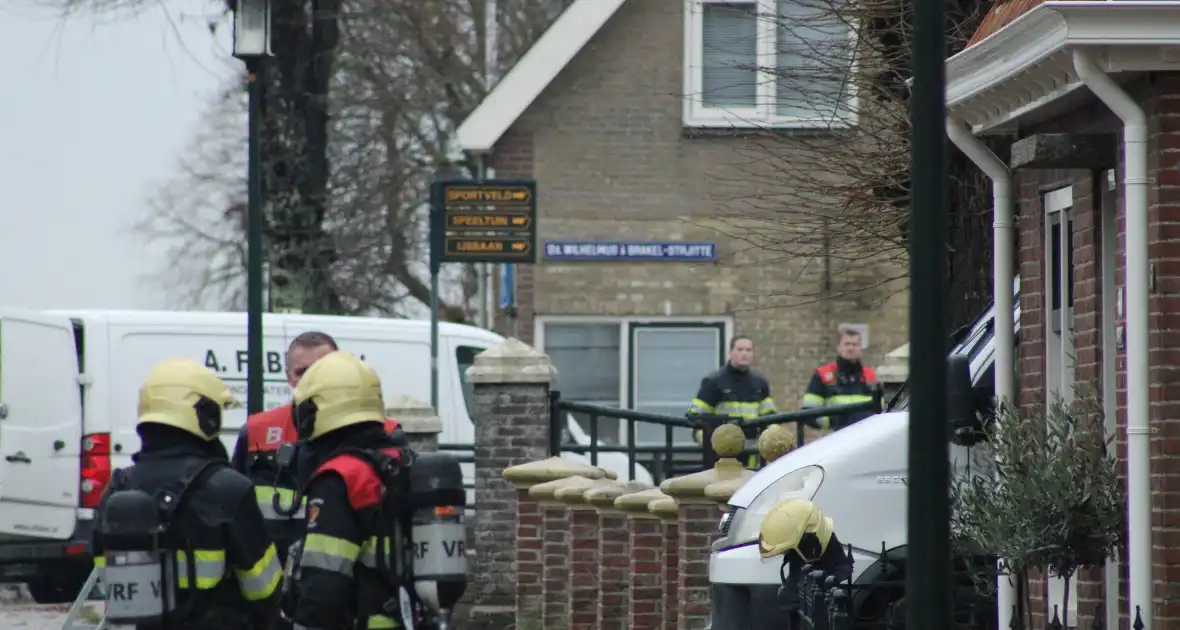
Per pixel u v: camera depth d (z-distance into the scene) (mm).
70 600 68688
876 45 53969
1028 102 35875
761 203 78938
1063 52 32188
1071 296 37531
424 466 28266
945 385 22328
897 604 37625
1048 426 34594
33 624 60938
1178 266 31547
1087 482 33125
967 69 36375
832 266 88562
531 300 89688
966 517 35438
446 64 125938
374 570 27938
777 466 38719
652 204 89312
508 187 78375
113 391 66250
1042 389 38312
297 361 39250
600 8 88438
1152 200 31891
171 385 29109
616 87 89312
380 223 127250
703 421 59719
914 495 22328
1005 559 34281
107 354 66438
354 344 73125
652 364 89938
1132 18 30938
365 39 120562
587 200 89500
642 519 47625
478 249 78438
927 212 22375
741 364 63094
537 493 53375
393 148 125812
